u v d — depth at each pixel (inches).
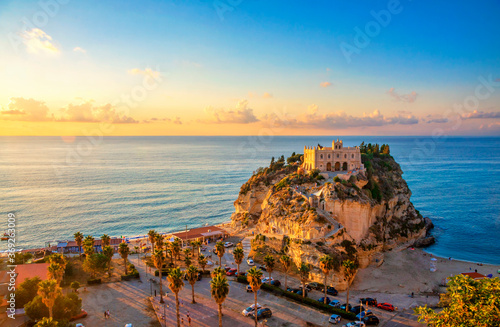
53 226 6850.4
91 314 2947.8
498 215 7495.1
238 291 3501.5
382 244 4662.9
